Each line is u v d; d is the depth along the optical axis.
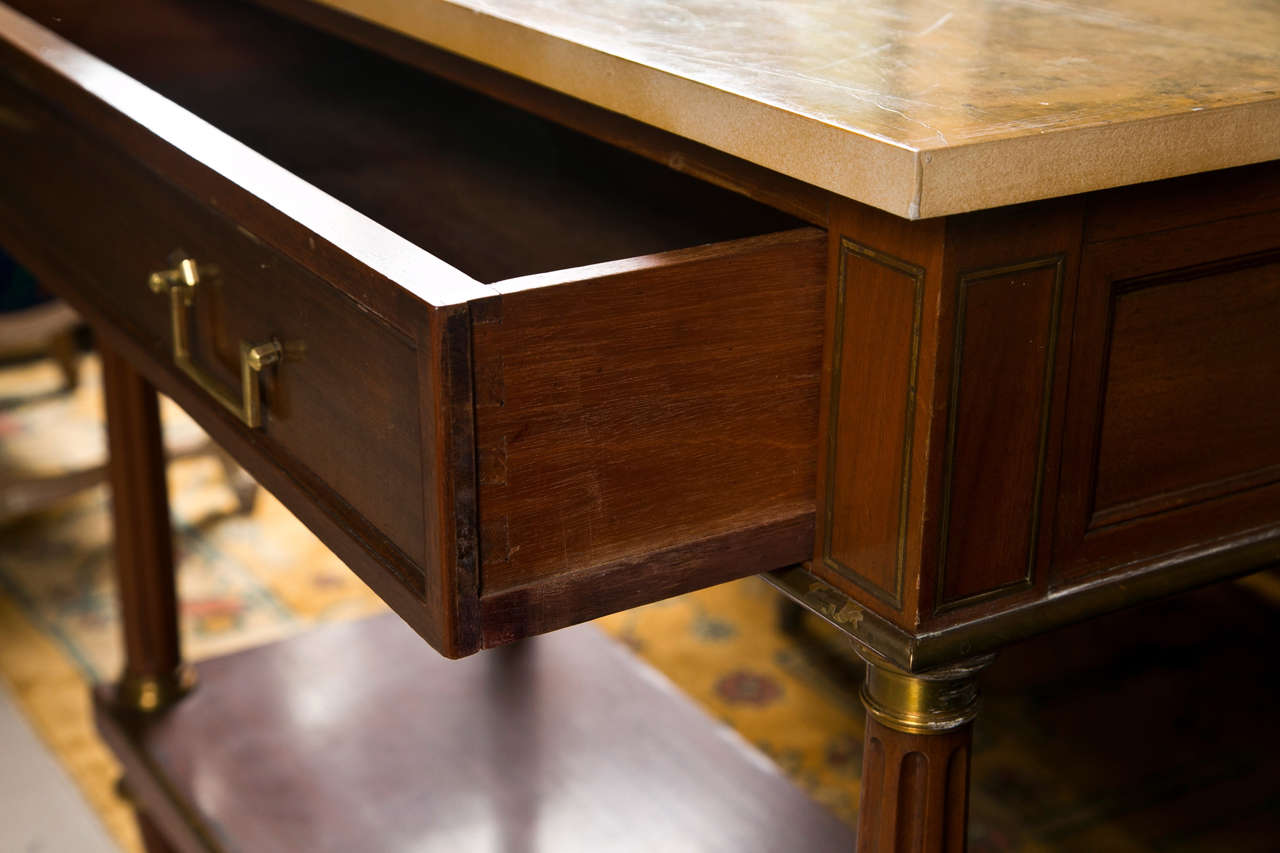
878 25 0.77
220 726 1.29
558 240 0.91
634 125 0.74
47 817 1.48
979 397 0.61
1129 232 0.63
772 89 0.61
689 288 0.60
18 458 2.20
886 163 0.53
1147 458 0.69
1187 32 0.77
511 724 1.32
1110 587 0.70
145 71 1.21
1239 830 1.42
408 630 1.46
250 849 1.13
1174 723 1.59
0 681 1.71
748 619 1.86
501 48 0.75
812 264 0.63
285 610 1.86
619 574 0.62
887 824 0.70
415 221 0.95
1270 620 1.78
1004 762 1.53
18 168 1.05
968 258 0.58
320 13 1.00
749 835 1.17
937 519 0.62
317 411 0.68
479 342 0.55
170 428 2.29
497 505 0.58
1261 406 0.73
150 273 0.86
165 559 1.30
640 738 1.30
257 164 0.71
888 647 0.64
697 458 0.63
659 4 0.81
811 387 0.65
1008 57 0.69
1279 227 0.68
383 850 1.14
